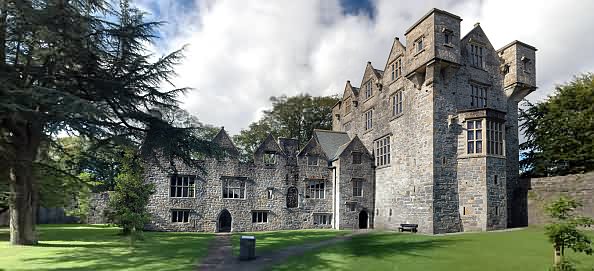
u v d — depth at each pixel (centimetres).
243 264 1534
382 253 1702
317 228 3769
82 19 1744
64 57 1756
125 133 2016
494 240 1998
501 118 2853
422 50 2928
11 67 1770
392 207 3369
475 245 1842
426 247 1839
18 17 1633
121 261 1584
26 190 2097
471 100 3005
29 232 2117
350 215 3716
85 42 1811
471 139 2838
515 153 3128
